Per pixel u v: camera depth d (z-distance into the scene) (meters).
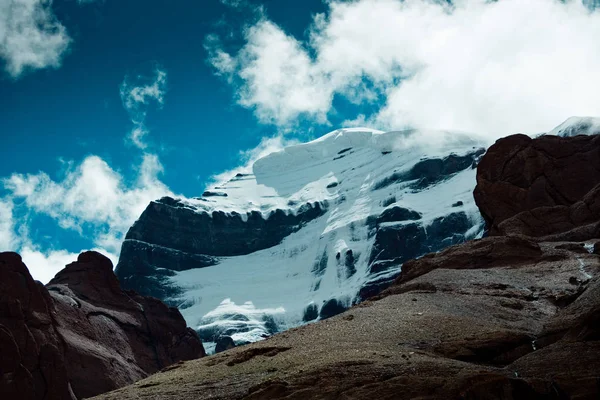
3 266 90.25
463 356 46.59
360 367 42.72
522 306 58.75
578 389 37.97
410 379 39.53
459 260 74.50
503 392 37.94
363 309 58.62
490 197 95.75
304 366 45.06
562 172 93.12
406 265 79.38
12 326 86.19
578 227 82.50
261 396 41.28
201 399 43.50
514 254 73.06
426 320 53.38
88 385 92.94
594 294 50.56
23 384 82.25
